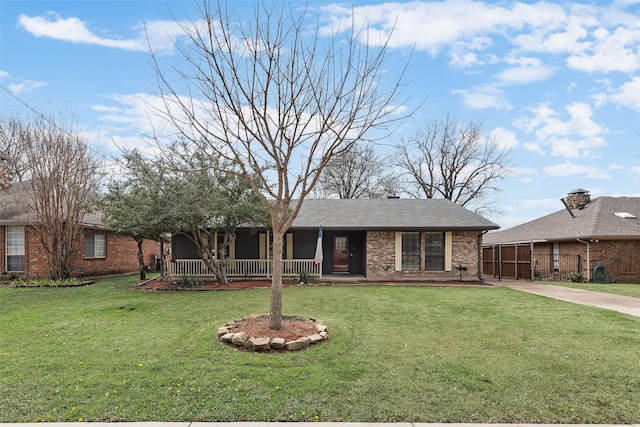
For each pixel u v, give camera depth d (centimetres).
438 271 1641
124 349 589
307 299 1055
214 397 421
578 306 966
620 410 399
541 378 479
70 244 1590
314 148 675
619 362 536
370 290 1263
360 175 3319
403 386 452
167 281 1539
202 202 1249
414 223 1623
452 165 3350
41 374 486
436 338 653
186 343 620
